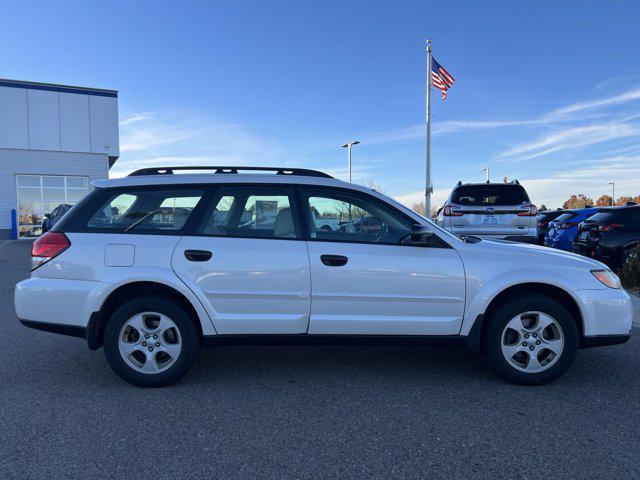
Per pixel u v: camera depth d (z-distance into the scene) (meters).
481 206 9.91
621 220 9.98
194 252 4.19
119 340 4.17
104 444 3.25
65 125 24.38
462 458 3.08
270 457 3.10
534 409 3.81
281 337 4.24
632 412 3.75
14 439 3.32
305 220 4.34
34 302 4.19
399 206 4.42
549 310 4.17
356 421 3.61
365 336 4.25
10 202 23.52
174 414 3.72
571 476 2.88
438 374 4.61
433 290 4.20
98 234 4.26
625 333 4.27
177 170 4.58
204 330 4.21
